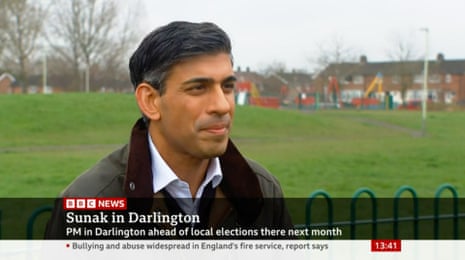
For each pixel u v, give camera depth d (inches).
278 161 933.2
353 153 1058.1
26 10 2662.4
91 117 1555.1
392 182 699.4
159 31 94.5
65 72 3117.6
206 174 104.1
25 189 620.1
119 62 2871.6
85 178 98.7
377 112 2610.7
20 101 1641.2
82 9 2733.8
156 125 99.3
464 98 3853.3
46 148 1178.0
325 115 2193.7
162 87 94.3
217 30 94.4
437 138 1510.8
